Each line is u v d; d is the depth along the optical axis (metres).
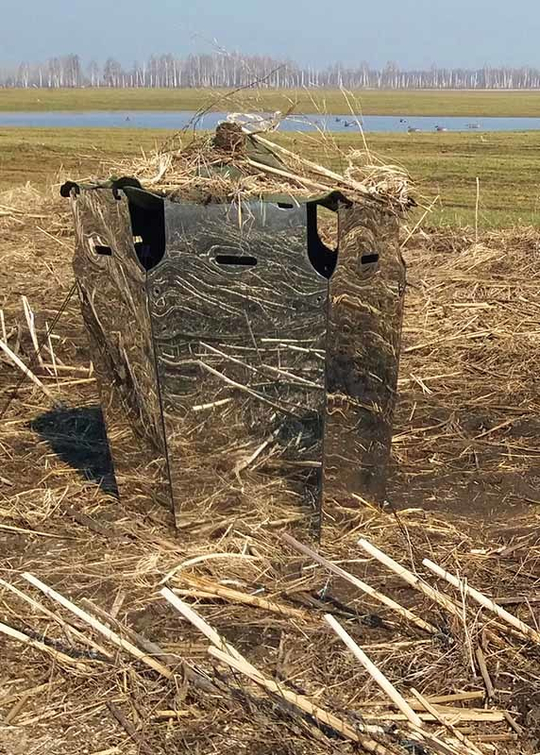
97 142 24.62
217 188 3.47
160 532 3.77
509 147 25.23
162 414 3.54
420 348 6.56
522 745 2.61
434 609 3.25
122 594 3.32
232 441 3.59
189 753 2.56
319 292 3.39
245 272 3.39
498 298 7.62
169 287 3.40
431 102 80.31
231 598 3.27
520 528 3.92
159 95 87.75
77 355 6.36
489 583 3.44
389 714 2.70
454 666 2.93
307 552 3.24
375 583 3.42
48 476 4.33
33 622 3.17
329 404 3.55
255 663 2.93
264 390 3.52
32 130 31.62
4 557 3.62
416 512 4.05
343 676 2.87
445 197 14.56
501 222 11.73
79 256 3.65
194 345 3.46
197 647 3.01
